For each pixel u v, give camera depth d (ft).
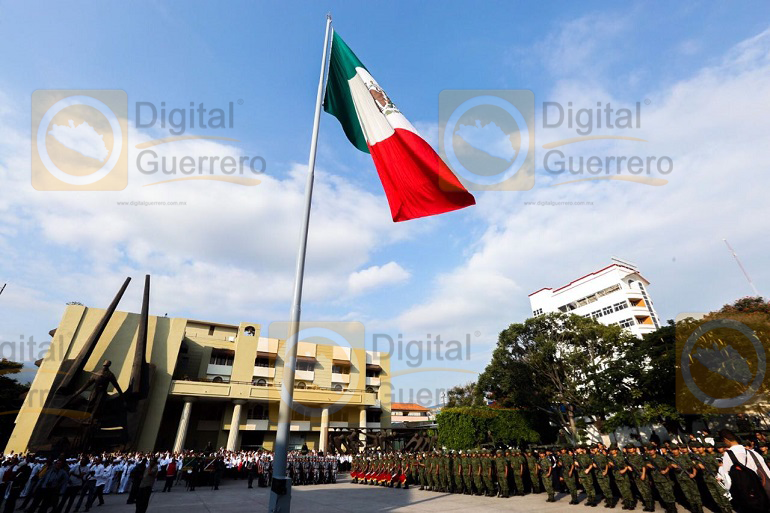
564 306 198.18
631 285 177.78
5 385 109.19
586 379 80.53
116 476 66.39
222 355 137.69
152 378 106.63
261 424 128.06
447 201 24.98
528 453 51.34
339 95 32.07
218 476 70.44
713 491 31.50
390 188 26.66
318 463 78.79
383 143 27.89
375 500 47.29
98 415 87.10
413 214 25.67
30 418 90.68
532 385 89.76
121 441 89.20
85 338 104.42
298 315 21.24
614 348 83.66
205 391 112.98
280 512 17.21
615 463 38.45
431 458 58.44
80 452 81.05
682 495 35.94
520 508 38.47
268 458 77.87
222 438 124.36
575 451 43.06
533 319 89.97
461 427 95.09
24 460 57.98
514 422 98.94
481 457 50.31
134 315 111.75
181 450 105.50
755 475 17.54
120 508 45.03
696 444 41.11
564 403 87.76
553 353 85.30
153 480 34.68
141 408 99.91
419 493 54.13
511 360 91.86
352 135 30.53
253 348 137.49
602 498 42.70
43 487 34.27
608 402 74.43
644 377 71.15
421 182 25.79
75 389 92.73
